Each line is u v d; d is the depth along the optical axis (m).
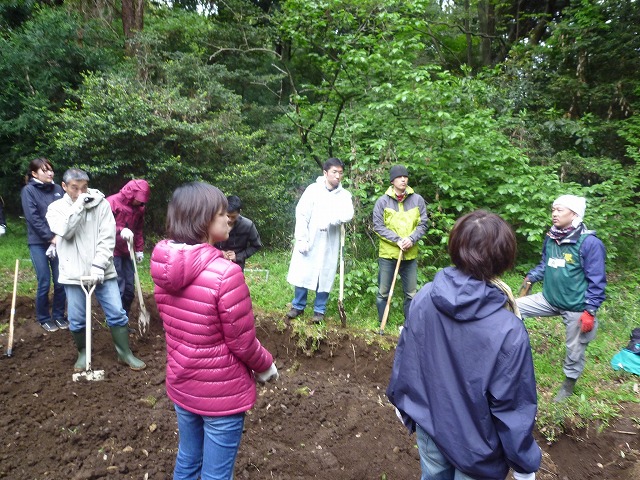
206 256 1.88
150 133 7.32
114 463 2.76
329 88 8.38
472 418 1.68
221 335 1.93
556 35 11.36
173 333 1.97
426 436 1.90
